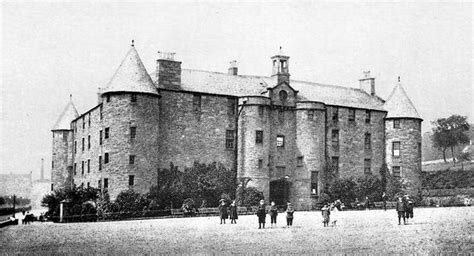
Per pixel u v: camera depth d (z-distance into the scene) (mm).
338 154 73812
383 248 26641
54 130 88250
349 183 72125
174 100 65250
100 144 66000
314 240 31141
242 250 26859
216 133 67062
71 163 86062
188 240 32219
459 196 76375
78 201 58750
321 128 70750
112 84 62781
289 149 70312
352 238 31875
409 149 76938
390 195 75250
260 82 73938
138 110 61531
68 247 29656
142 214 58344
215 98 67688
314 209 68562
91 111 71812
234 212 46812
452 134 97188
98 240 33438
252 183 66000
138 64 63969
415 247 26672
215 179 65312
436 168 98688
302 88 75938
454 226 38500
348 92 79938
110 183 60844
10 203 100125
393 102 79375
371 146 77062
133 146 61000
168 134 64375
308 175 69188
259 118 67500
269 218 53781
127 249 28156
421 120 78688
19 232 41250
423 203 75938
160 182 63125
